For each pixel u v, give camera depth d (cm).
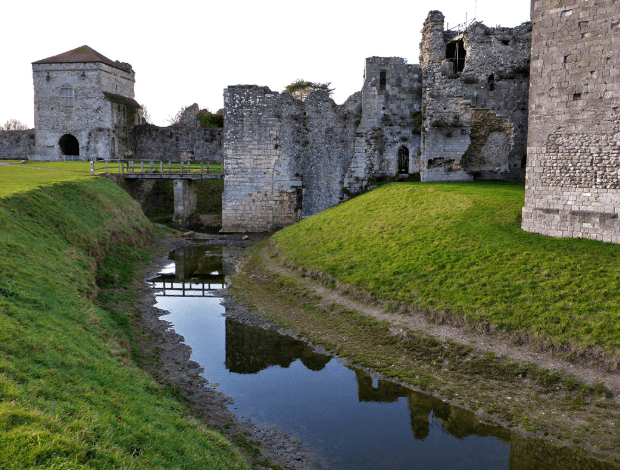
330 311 1675
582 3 1549
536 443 969
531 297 1384
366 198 2767
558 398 1080
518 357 1217
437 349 1325
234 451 852
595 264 1443
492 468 907
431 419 1071
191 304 1841
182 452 721
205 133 5141
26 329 904
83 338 1049
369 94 3150
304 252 2250
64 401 693
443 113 2869
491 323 1334
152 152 5272
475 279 1541
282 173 3369
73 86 5066
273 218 3409
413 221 2139
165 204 4216
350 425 1053
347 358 1369
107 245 2164
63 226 1905
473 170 2906
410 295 1581
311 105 3303
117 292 1812
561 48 1612
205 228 3581
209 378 1257
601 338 1170
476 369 1220
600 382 1086
